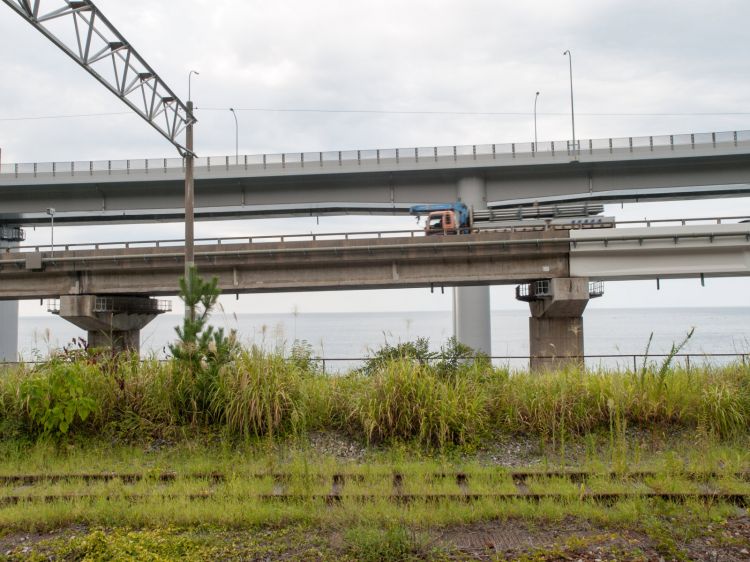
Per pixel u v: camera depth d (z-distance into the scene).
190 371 12.27
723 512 7.69
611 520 7.45
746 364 14.22
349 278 40.69
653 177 52.97
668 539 6.71
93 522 7.69
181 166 52.84
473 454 11.05
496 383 13.36
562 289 38.12
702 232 37.00
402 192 55.06
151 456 10.95
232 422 11.55
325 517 7.59
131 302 45.16
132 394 12.38
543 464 10.17
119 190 56.06
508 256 39.41
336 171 51.91
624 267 38.66
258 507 7.88
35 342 13.79
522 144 51.06
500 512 7.75
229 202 56.09
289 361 13.05
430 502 8.18
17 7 11.33
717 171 52.09
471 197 52.88
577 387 12.52
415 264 40.31
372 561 6.38
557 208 45.22
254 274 41.19
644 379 12.47
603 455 10.73
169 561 6.32
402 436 11.65
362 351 18.94
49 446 11.25
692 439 11.38
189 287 12.81
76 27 13.27
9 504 8.39
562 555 6.39
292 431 11.74
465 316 51.66
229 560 6.48
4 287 43.03
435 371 13.52
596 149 50.19
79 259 40.91
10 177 52.91
